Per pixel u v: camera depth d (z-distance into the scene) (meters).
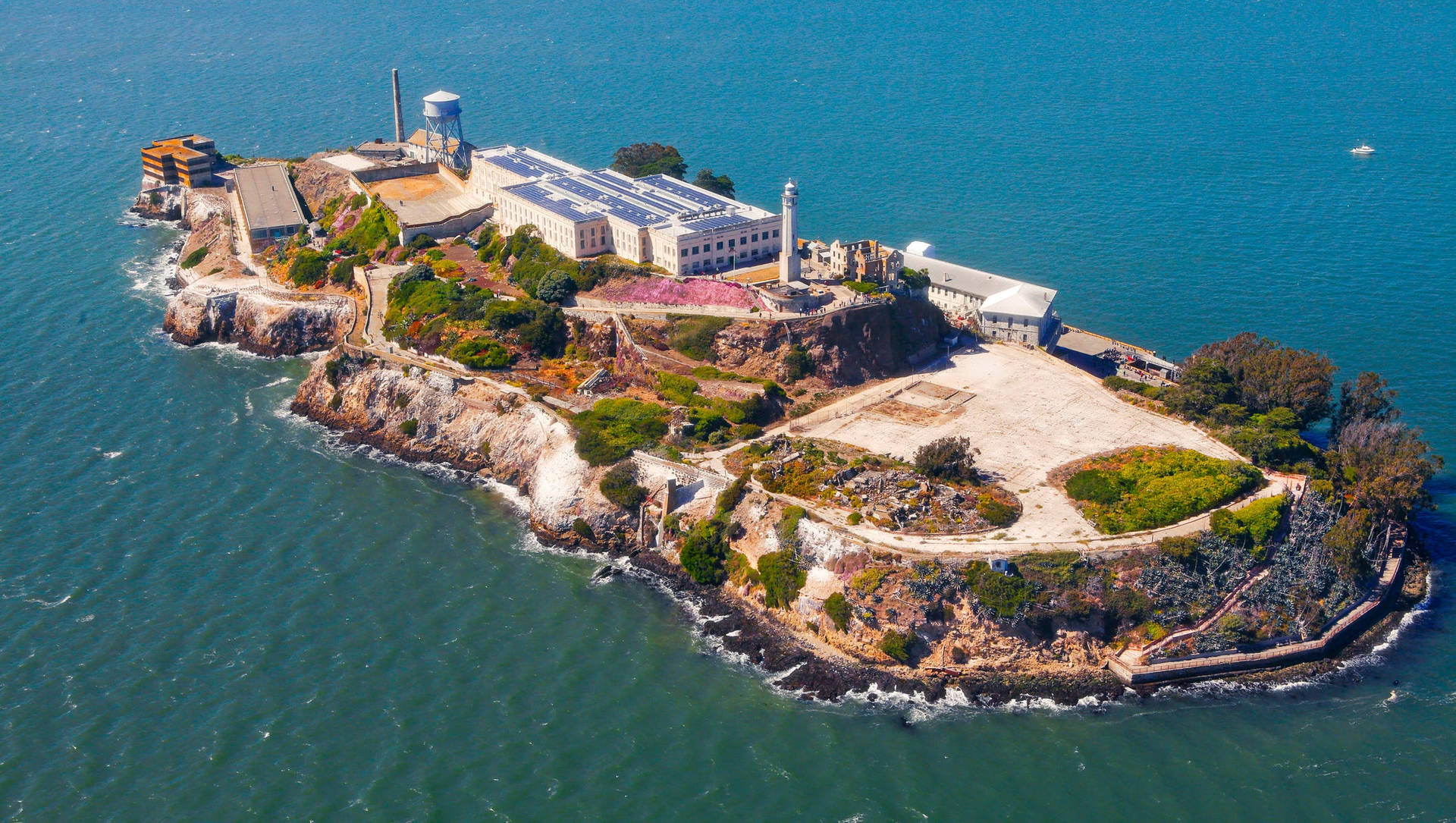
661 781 164.38
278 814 157.50
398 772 164.62
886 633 187.00
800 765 168.12
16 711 174.00
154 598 198.12
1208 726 176.38
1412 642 192.62
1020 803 162.12
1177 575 190.88
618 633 194.38
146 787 161.50
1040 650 186.88
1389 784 164.88
